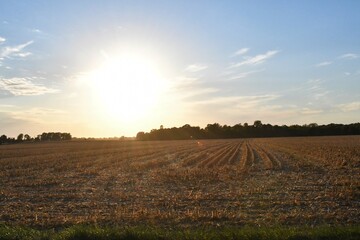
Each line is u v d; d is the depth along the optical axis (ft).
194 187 82.28
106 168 132.05
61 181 98.12
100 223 50.06
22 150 282.77
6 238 40.19
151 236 38.52
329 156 154.81
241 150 225.76
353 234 38.24
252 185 82.89
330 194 68.03
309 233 38.19
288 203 60.85
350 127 636.07
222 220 50.57
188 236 38.47
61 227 49.11
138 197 70.85
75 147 333.83
